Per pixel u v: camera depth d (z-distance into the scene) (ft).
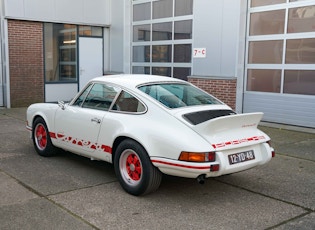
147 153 14.60
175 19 38.81
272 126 30.71
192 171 13.57
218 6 34.04
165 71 40.68
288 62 30.50
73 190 15.85
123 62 45.42
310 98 29.35
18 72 40.70
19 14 39.86
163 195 15.51
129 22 44.52
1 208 13.87
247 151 15.06
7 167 18.97
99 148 16.92
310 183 17.25
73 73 45.16
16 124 31.07
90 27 46.06
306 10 29.07
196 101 16.79
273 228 12.64
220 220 13.20
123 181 15.65
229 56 33.68
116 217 13.28
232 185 16.89
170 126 14.56
